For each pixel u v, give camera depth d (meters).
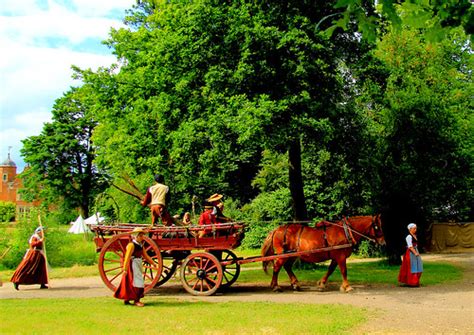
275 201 30.56
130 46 24.30
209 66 17.02
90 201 58.78
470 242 30.64
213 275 13.48
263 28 15.22
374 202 21.17
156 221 14.56
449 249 30.70
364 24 5.25
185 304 11.68
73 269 21.03
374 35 5.30
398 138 20.61
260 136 14.37
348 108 17.97
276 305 11.40
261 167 36.25
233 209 35.78
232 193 38.75
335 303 11.80
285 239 14.21
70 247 29.83
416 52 24.39
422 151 20.61
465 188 25.59
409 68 24.38
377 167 19.97
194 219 20.25
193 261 13.56
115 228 13.75
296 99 14.92
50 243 24.11
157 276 12.99
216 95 16.19
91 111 26.61
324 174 21.86
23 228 23.66
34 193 58.06
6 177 104.19
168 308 10.99
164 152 21.86
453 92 27.09
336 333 8.59
